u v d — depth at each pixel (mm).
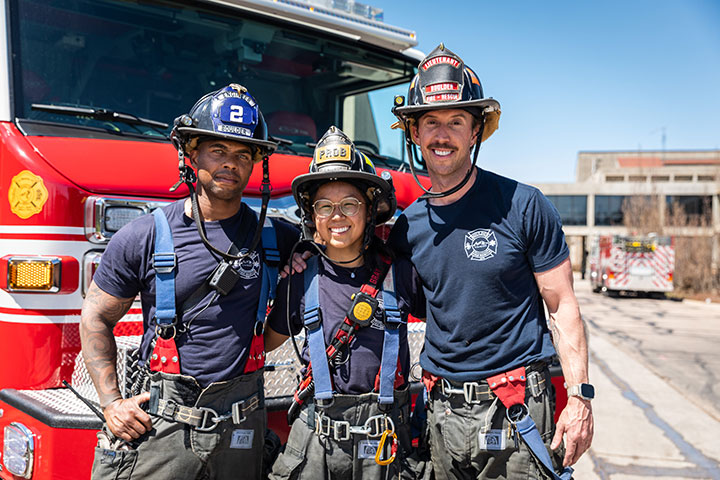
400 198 3176
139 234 1957
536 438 1963
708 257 23969
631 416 5633
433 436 2172
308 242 2189
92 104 2895
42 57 2727
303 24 3646
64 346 2318
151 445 1897
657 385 6949
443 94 1998
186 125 1915
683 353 9102
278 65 3605
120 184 2383
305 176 1998
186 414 1895
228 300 1978
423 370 2213
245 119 1941
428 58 2062
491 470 2059
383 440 1971
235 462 1991
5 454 2320
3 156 2381
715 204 36562
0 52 2562
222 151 1948
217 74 3363
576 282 35344
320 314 2039
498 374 2020
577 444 1989
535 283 2117
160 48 3160
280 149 3090
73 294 2324
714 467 4336
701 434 5105
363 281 2105
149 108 3094
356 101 3920
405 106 2090
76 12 2871
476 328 2041
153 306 1970
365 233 2092
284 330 2193
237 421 1955
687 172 53312
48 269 2264
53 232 2285
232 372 1958
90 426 2119
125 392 2170
